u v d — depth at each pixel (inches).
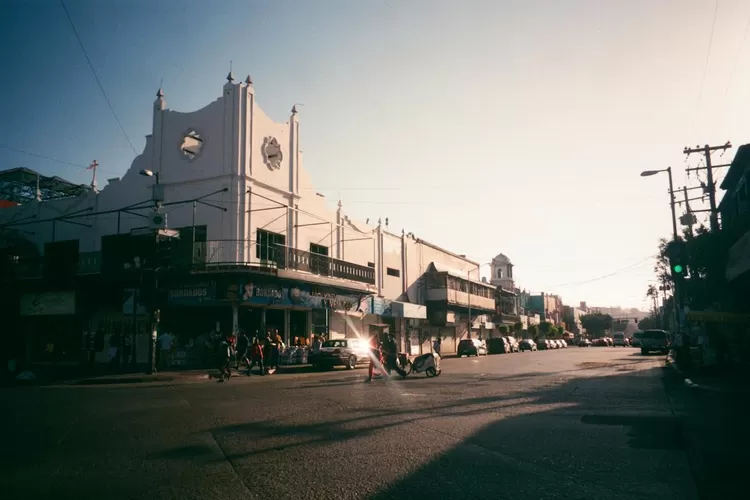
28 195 1461.6
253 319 1128.8
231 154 1065.5
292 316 1221.1
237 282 1016.2
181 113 1125.1
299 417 390.0
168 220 1103.6
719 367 860.6
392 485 220.4
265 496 207.3
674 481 224.8
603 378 720.3
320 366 1039.0
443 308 1883.6
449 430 336.2
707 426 350.0
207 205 1053.8
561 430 336.2
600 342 3309.5
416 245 1889.8
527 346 2317.9
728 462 255.4
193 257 1020.5
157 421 374.6
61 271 1163.3
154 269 845.2
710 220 1091.3
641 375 772.0
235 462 258.7
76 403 478.0
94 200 1186.0
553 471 240.8
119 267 1026.1
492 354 1929.1
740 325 1067.3
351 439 309.6
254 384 684.7
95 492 214.2
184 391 588.7
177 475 236.7
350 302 1344.7
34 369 984.3
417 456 268.4
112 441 307.4
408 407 441.7
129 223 1133.7
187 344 1072.2
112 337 943.0
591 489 214.7
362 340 1099.9
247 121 1085.8
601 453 274.5
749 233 738.8
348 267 1336.1
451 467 247.6
